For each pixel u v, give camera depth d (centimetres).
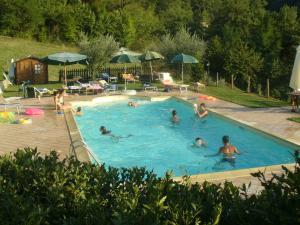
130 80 3164
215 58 3488
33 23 5141
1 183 573
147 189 507
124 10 5759
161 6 7519
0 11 5009
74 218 456
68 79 3075
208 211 425
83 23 5306
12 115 1816
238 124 1764
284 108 2078
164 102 2509
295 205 358
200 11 7175
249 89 3256
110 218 444
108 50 3312
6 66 3734
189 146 1602
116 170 590
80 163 634
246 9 5788
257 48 3975
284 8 4497
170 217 403
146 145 1625
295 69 1961
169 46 3534
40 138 1468
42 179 564
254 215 396
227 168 1339
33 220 437
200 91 2758
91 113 2203
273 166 1105
